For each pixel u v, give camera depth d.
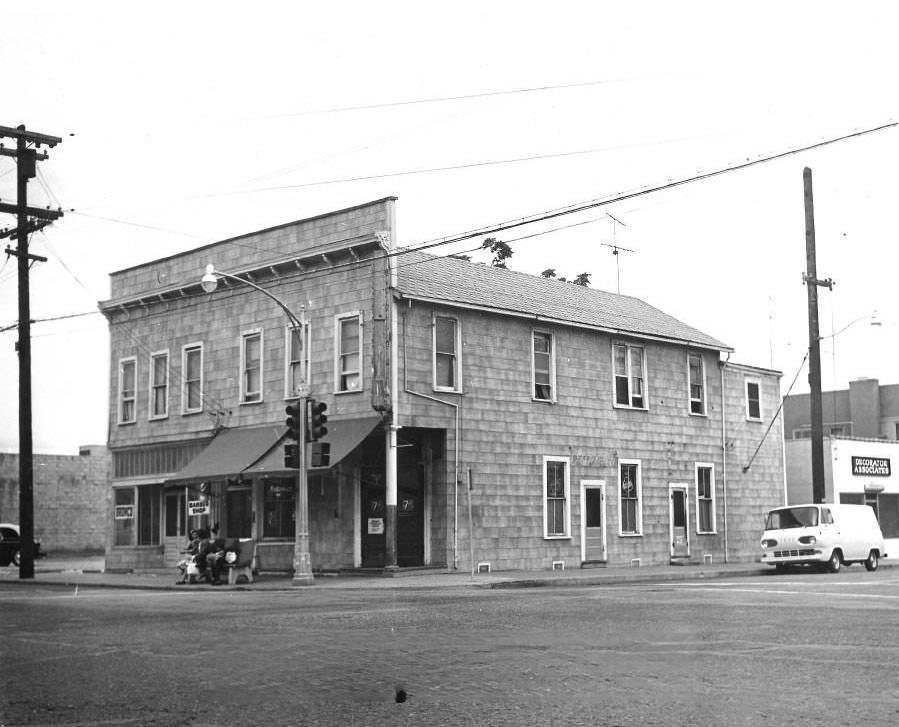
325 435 28.61
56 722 7.74
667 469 35.50
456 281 31.66
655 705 7.88
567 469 32.31
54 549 54.44
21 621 15.68
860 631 12.52
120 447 36.94
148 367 36.19
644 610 15.72
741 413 38.84
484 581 25.16
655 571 30.16
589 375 33.44
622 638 12.02
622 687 8.69
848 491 41.66
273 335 31.75
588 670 9.61
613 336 34.38
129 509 36.75
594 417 33.38
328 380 29.80
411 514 29.45
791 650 10.81
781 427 40.47
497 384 30.72
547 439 31.83
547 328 32.41
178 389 34.91
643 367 35.34
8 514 53.62
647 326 35.84
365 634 12.87
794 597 18.31
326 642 12.09
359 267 29.31
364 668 10.00
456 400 29.59
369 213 29.19
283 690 8.89
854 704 7.80
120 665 10.53
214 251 33.75
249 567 26.97
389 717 7.67
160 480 35.22
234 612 16.81
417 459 29.72
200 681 9.44
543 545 31.23
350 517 29.25
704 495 36.97
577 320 32.88
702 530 36.53
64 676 9.88
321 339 30.20
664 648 11.09
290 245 31.28
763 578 27.05
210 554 27.05
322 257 30.12
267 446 30.67
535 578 26.09
